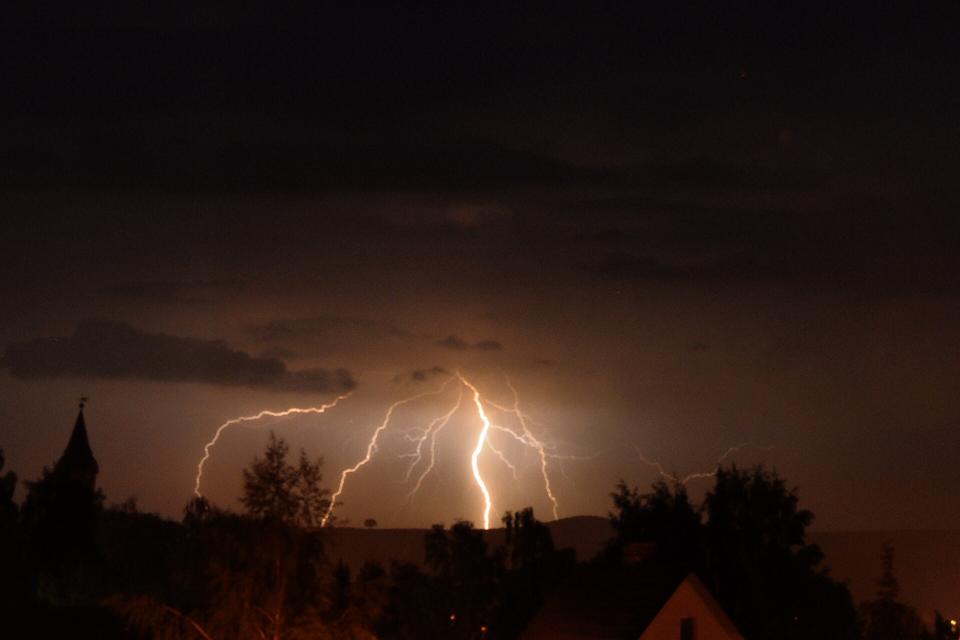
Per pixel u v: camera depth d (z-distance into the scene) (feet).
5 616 128.67
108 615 129.29
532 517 193.67
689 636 117.70
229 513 101.55
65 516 216.54
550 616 121.19
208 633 97.91
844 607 173.17
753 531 170.09
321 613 99.45
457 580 186.70
